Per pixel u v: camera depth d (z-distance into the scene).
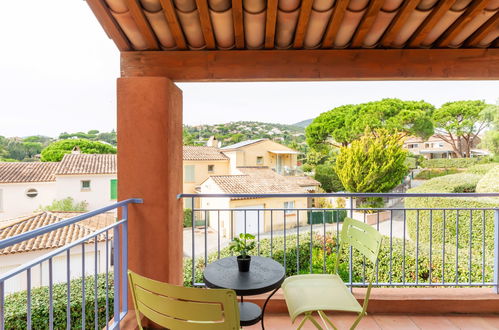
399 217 16.98
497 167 8.13
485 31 2.28
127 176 2.38
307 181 20.28
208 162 20.83
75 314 4.50
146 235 2.38
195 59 2.51
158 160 2.37
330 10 2.08
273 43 2.44
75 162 19.50
